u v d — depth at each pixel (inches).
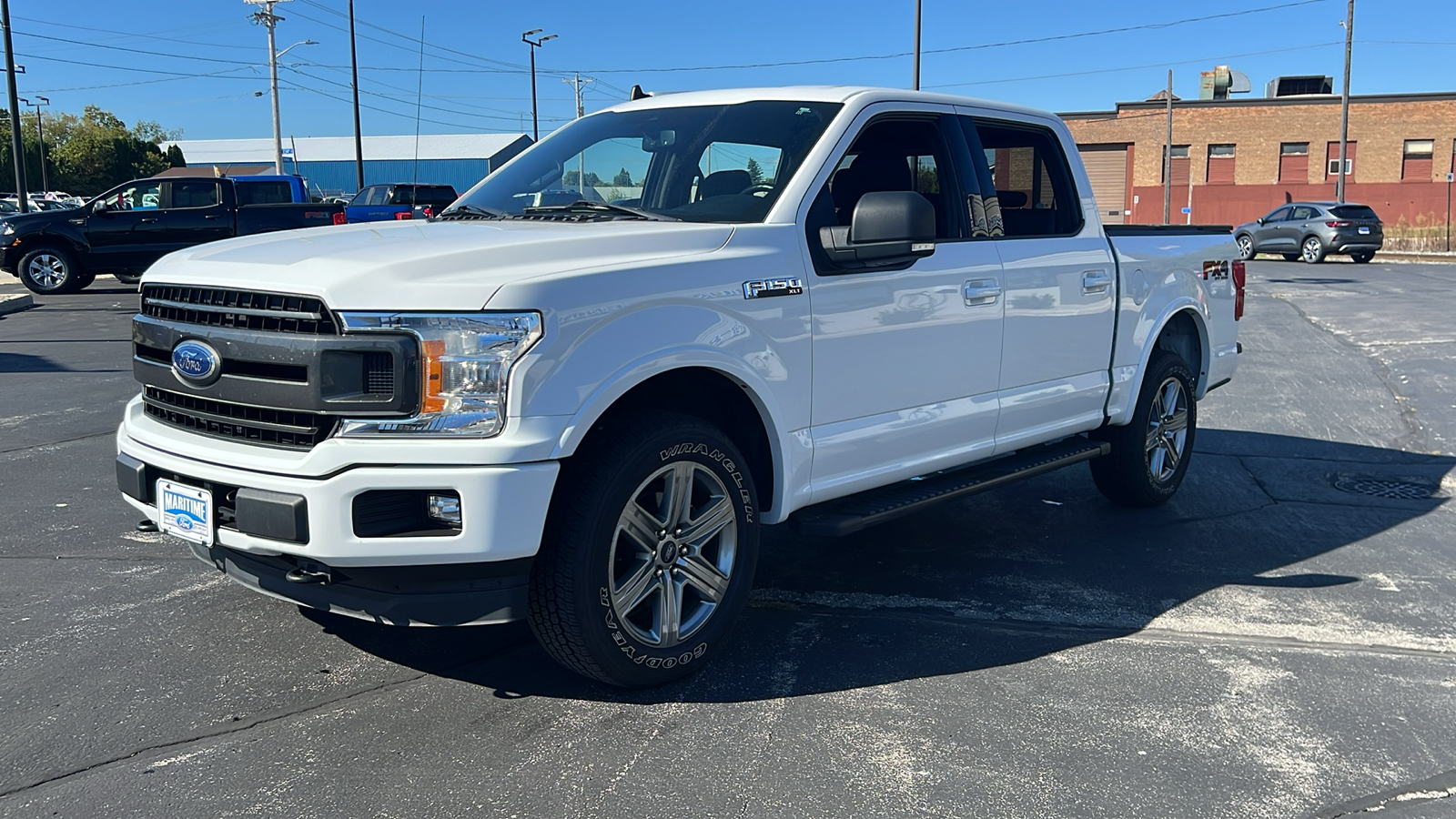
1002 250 182.1
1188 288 233.3
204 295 131.4
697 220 151.4
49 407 335.6
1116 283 208.2
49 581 179.0
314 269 123.2
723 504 141.6
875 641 156.9
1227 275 251.1
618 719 130.6
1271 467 272.5
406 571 120.3
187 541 133.2
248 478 121.7
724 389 149.6
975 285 174.4
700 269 136.3
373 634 156.8
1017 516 228.5
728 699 136.6
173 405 136.5
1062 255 194.9
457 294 118.3
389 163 2824.8
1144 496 228.8
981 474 181.6
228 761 119.7
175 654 149.1
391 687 139.2
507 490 118.0
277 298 123.3
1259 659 151.3
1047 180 203.6
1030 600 175.5
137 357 144.2
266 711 132.1
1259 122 1797.5
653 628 137.0
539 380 119.8
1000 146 194.4
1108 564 195.0
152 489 137.5
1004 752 123.3
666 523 135.7
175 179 742.5
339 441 118.1
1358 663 150.0
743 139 162.4
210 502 126.8
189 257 141.3
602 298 126.0
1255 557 199.9
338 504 117.4
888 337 160.9
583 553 125.9
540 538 121.2
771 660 149.4
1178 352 241.9
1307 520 225.6
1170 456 234.2
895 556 199.3
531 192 171.6
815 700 136.6
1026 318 186.2
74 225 717.9
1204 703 136.9
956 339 172.4
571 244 131.6
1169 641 157.9
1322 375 412.2
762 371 143.3
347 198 1624.0
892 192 145.3
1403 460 280.1
